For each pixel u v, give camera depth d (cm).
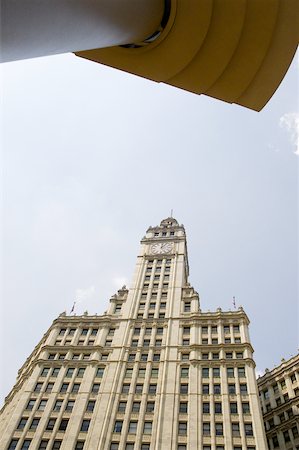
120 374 5462
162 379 5281
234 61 598
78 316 6781
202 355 5616
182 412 4794
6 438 4603
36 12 331
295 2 532
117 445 4494
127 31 505
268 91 634
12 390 6238
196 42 570
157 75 652
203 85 653
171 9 536
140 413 4831
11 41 325
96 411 4912
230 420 4594
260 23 549
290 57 582
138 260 8050
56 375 5588
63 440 4553
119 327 6397
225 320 6197
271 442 5312
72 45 424
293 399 5453
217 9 539
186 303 6781
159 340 6041
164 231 9106
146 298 6969
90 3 388
